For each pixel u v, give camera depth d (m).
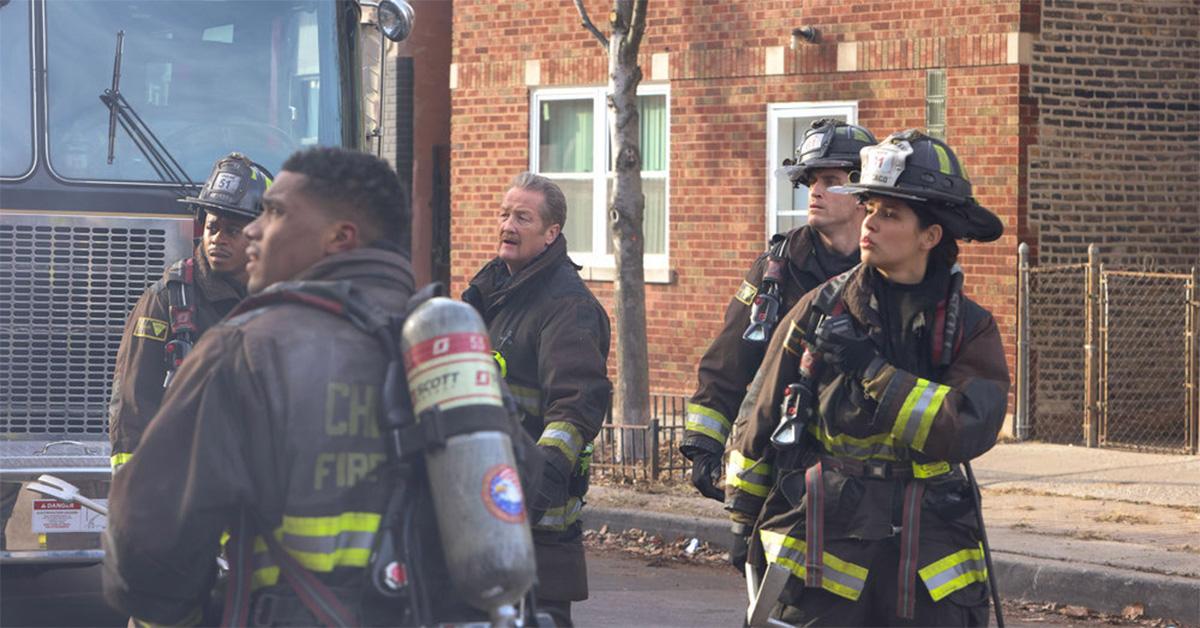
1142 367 14.16
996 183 13.90
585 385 5.14
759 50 15.39
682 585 9.21
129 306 6.80
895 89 14.53
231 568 3.06
